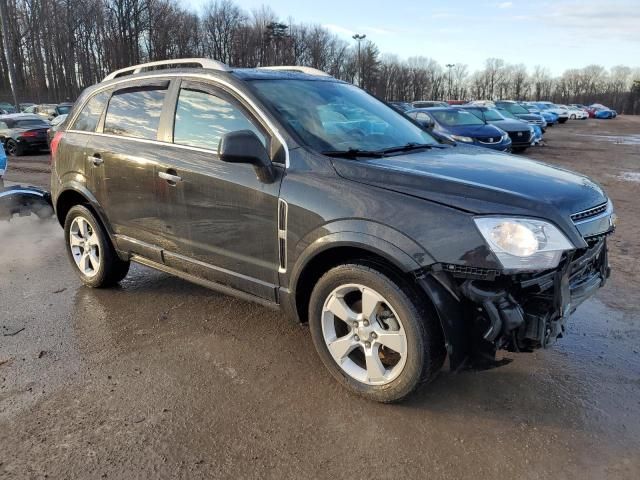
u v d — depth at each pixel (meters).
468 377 3.35
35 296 4.75
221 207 3.52
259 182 3.29
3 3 31.44
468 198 2.73
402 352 2.88
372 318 2.99
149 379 3.35
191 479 2.51
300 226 3.10
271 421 2.93
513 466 2.56
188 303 4.54
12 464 2.61
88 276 4.86
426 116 15.64
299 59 87.56
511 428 2.84
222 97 3.63
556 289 2.65
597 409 3.00
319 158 3.16
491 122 18.03
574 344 3.77
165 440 2.78
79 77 67.50
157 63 4.29
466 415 2.96
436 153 3.59
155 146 3.97
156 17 69.50
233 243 3.53
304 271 3.18
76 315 4.32
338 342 3.16
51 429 2.87
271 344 3.81
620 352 3.64
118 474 2.54
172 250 3.99
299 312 3.36
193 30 76.56
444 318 2.68
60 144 4.86
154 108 4.08
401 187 2.87
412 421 2.91
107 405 3.08
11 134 18.58
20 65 65.31
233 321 4.18
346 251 3.05
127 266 4.88
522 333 2.67
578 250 2.87
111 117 4.45
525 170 3.26
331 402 3.10
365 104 4.19
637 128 38.31
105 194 4.40
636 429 2.82
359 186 2.94
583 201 2.94
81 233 4.91
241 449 2.71
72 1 64.69
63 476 2.53
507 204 2.69
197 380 3.34
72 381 3.34
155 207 3.99
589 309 4.38
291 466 2.59
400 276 2.85
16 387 3.27
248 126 3.47
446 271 2.66
